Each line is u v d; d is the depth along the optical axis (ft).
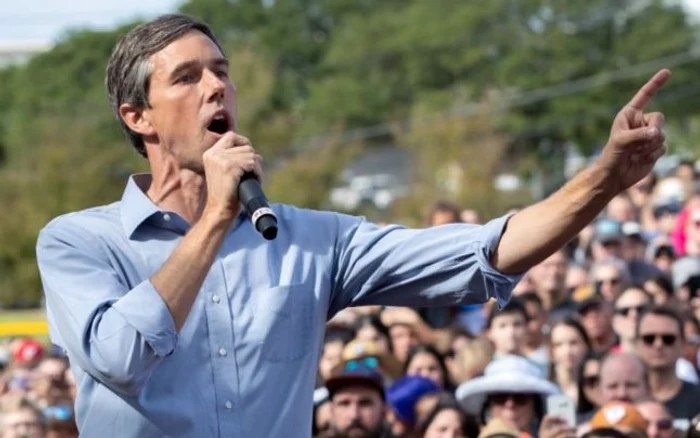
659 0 245.04
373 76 262.47
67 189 181.47
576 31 244.01
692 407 35.73
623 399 33.27
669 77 16.07
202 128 17.16
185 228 17.35
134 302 16.05
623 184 16.42
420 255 17.54
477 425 34.14
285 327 17.06
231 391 16.70
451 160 193.16
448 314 45.57
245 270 17.20
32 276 168.25
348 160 214.28
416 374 39.09
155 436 16.49
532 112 237.45
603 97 236.43
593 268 48.47
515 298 39.86
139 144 17.80
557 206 16.66
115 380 16.07
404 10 278.05
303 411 17.11
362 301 18.07
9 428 40.32
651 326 35.99
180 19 17.54
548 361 39.52
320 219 17.95
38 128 195.83
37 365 52.11
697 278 46.29
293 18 286.66
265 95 211.82
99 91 246.47
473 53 249.34
